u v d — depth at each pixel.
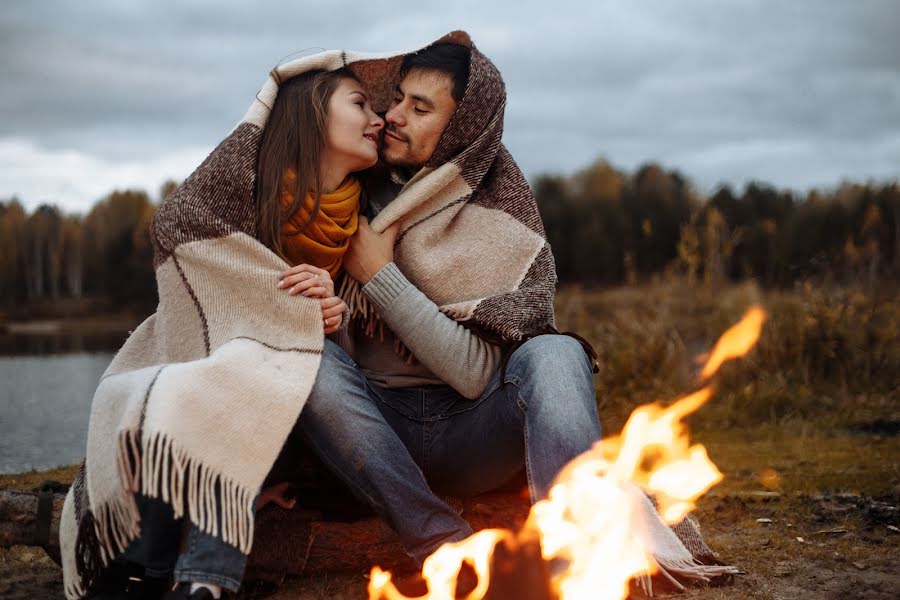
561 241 30.88
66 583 2.20
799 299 6.96
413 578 2.48
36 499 2.44
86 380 8.37
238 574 2.06
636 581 2.41
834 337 6.29
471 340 2.49
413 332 2.47
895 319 6.40
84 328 20.95
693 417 5.51
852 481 3.62
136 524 2.04
